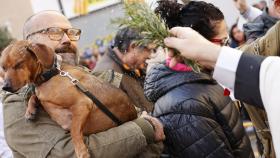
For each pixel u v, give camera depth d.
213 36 2.21
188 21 2.20
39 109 2.04
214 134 2.18
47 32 2.20
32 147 2.00
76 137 1.89
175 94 2.25
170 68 2.32
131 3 1.70
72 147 1.92
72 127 1.91
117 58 3.22
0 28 3.63
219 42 2.24
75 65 2.24
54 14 2.26
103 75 2.39
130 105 2.17
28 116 2.00
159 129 2.18
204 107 2.19
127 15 1.70
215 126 2.20
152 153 2.21
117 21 1.72
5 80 1.89
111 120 2.05
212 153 2.17
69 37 2.24
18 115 2.06
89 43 5.04
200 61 1.24
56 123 2.00
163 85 2.31
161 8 2.21
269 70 1.11
